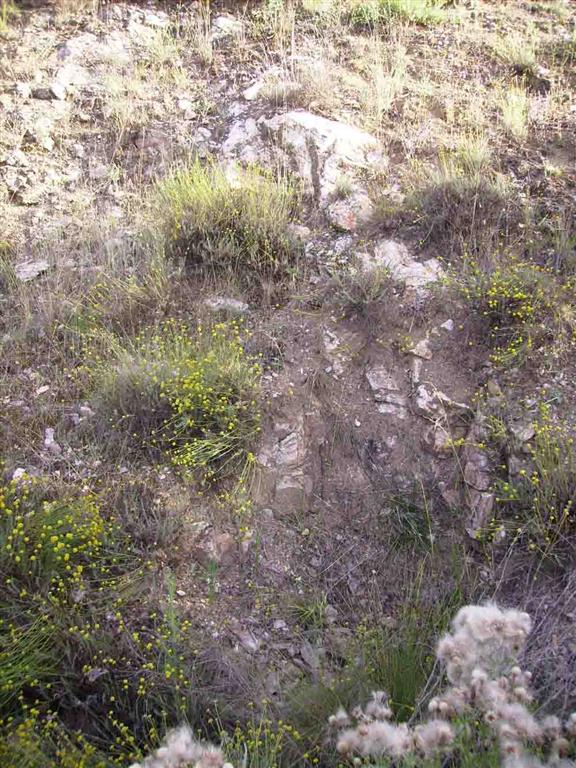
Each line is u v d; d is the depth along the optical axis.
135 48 7.55
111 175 6.29
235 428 4.46
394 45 7.45
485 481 4.33
